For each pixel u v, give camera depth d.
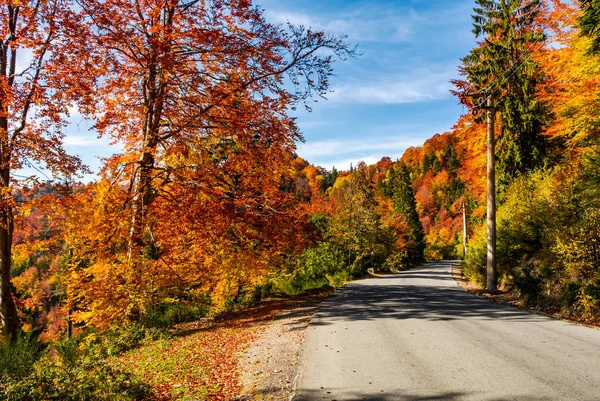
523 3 21.48
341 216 36.19
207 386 6.26
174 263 13.30
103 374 5.91
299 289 20.17
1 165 11.98
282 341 8.93
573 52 14.84
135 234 11.99
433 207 92.62
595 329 8.17
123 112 13.20
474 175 27.53
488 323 9.45
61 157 12.30
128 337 11.29
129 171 12.23
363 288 20.47
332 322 10.71
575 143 15.34
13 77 13.01
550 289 11.30
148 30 11.66
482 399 4.70
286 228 13.27
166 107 13.21
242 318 13.20
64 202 11.65
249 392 5.70
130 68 11.91
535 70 21.20
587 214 10.55
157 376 7.11
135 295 11.79
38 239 14.26
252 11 12.29
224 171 13.64
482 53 23.62
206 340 10.07
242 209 12.82
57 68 11.24
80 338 13.50
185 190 12.63
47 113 11.92
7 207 12.02
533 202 14.41
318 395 5.21
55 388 5.28
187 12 12.74
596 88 13.48
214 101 12.65
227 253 13.58
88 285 11.56
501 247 16.25
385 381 5.59
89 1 10.64
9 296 12.93
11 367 8.64
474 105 17.94
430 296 15.73
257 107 13.28
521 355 6.47
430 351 7.07
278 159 14.59
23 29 11.65
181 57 12.16
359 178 40.91
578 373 5.43
